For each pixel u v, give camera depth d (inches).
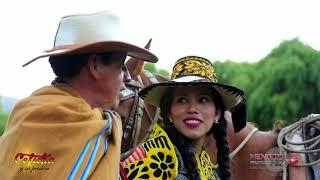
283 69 486.9
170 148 81.6
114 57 68.9
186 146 83.6
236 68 553.3
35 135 61.0
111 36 68.4
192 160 82.6
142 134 129.0
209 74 90.0
